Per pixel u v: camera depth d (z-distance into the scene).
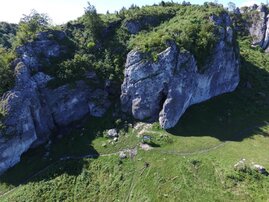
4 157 109.06
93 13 142.88
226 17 145.25
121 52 134.88
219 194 84.75
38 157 113.69
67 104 125.31
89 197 96.06
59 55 132.00
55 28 142.12
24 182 104.50
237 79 140.25
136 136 113.12
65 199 96.69
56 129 125.44
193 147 104.75
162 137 110.44
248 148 103.12
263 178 87.44
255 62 162.00
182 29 128.75
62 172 105.06
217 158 97.75
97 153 110.44
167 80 117.38
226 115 123.19
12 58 121.50
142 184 94.56
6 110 111.50
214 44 128.38
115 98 130.25
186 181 90.94
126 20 145.75
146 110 118.81
